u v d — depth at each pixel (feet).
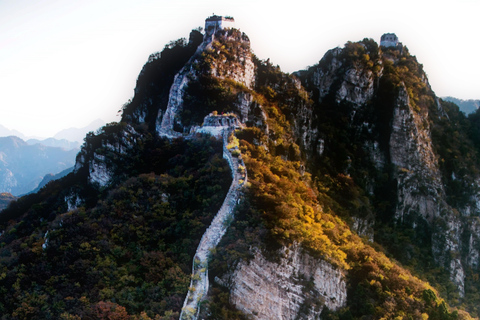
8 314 628.69
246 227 594.65
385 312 602.85
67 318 585.63
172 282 576.61
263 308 548.72
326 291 596.29
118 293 595.88
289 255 580.71
